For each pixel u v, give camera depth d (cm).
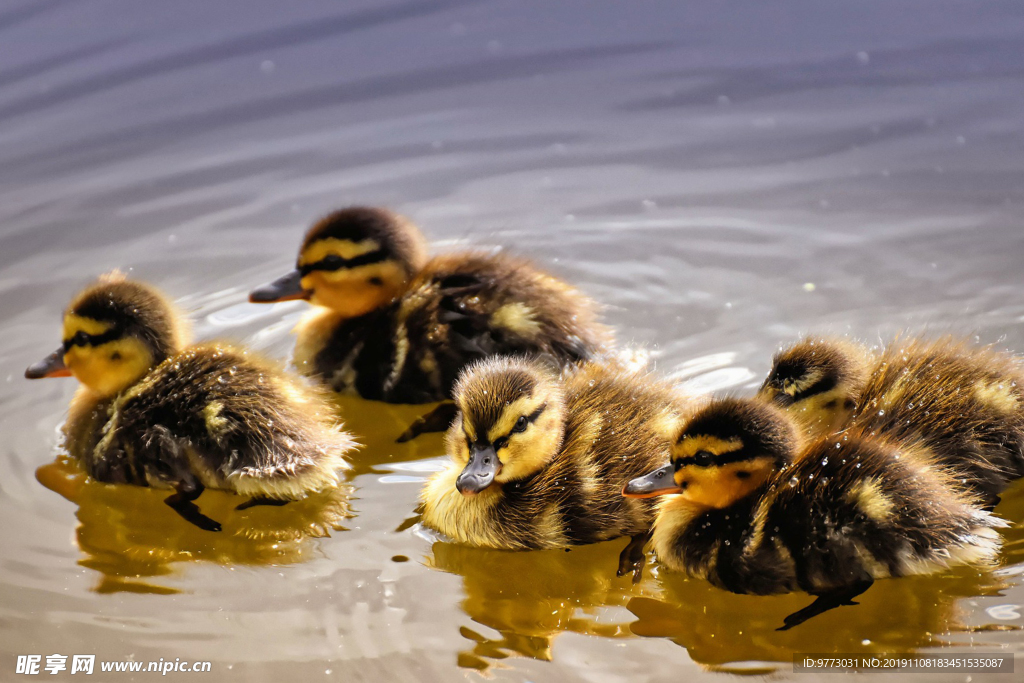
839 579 920
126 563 1022
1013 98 1761
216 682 874
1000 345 1267
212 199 1642
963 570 939
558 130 1784
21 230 1568
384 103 1862
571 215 1591
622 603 955
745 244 1506
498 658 889
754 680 852
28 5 2111
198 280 1476
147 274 1483
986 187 1570
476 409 1017
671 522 989
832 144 1705
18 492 1121
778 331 1327
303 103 1862
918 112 1755
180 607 962
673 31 2022
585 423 1065
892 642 881
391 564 1014
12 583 995
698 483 959
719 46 1969
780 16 2047
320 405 1198
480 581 988
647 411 1080
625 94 1856
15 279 1467
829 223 1532
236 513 1086
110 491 1123
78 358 1161
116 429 1119
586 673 869
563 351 1252
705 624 923
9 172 1694
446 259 1346
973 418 1011
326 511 1091
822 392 1102
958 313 1329
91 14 2089
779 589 930
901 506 910
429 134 1788
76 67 1938
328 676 875
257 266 1500
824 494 916
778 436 960
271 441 1094
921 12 2023
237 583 992
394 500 1108
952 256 1440
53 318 1395
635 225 1563
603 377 1139
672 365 1271
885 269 1427
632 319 1371
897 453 952
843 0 2086
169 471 1100
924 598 920
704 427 956
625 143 1745
